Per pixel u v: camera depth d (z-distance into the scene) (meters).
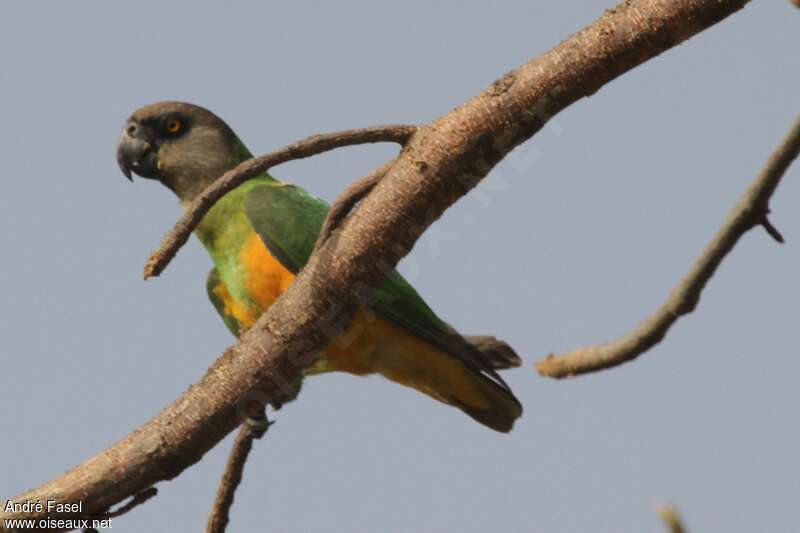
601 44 5.44
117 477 6.51
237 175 5.95
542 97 5.58
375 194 5.90
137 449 6.49
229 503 7.45
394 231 5.89
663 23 5.29
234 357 6.37
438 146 5.72
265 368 6.32
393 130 5.86
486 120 5.65
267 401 6.44
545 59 5.59
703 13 5.21
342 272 6.02
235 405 6.38
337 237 6.02
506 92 5.62
